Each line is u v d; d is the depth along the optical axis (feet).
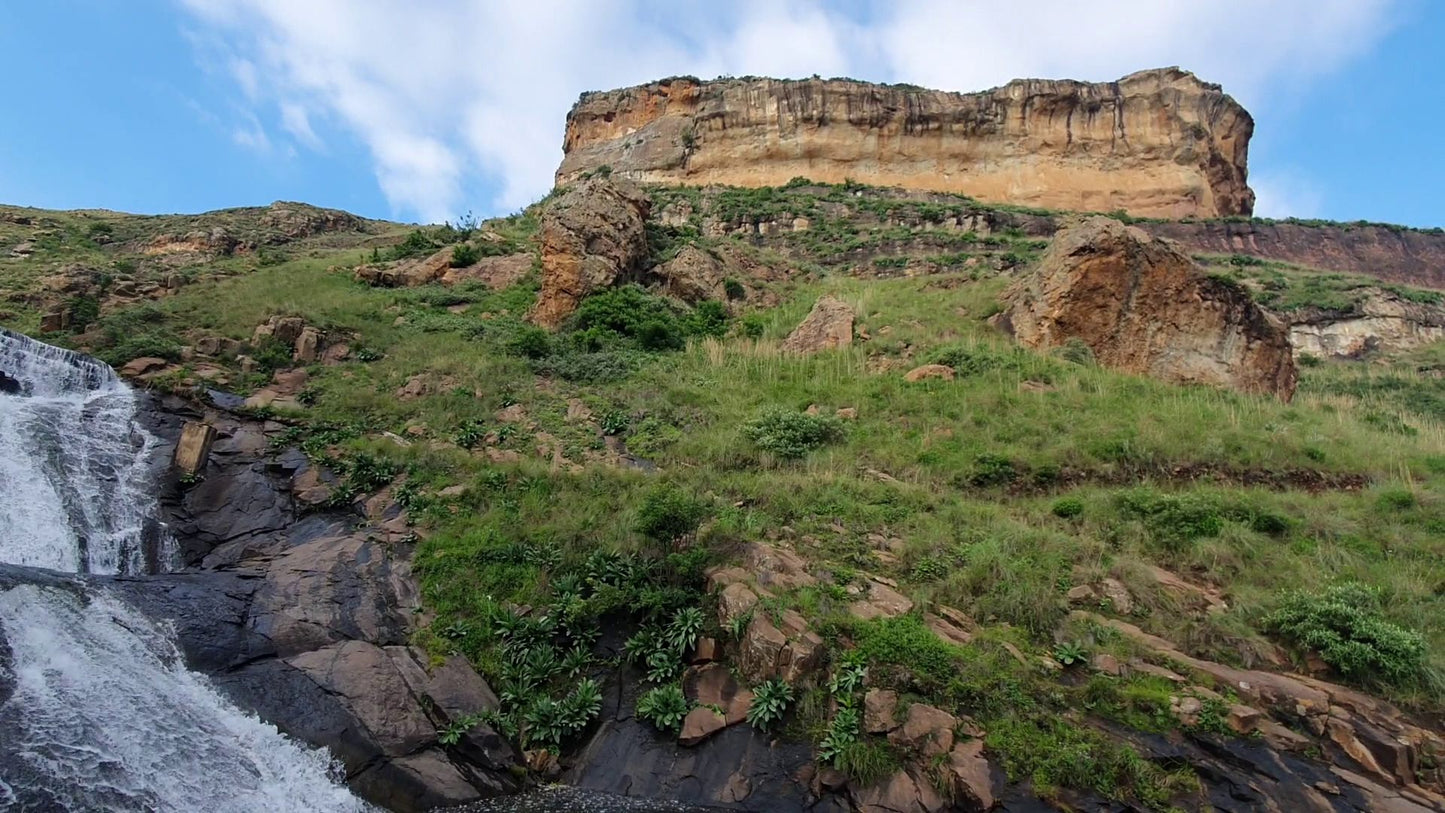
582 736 28.73
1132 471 45.73
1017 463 45.85
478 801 25.89
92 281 72.84
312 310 66.18
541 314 75.51
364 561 35.96
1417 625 31.60
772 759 27.04
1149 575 34.45
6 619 24.43
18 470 37.68
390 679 29.25
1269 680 28.43
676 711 28.53
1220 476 45.60
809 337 70.49
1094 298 65.77
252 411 48.62
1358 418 63.77
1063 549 36.47
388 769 26.09
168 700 25.21
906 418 53.31
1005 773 25.12
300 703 27.27
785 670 28.99
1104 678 28.25
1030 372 59.21
